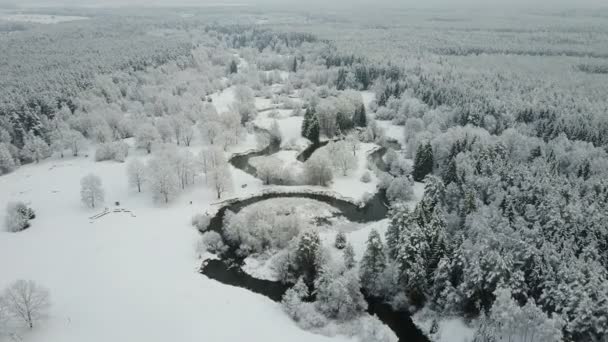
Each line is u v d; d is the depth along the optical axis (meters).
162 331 80.38
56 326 81.00
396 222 96.56
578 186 114.88
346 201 133.12
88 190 123.75
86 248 105.81
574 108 187.62
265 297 91.62
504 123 178.88
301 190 138.75
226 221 113.69
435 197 113.31
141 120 188.12
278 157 165.00
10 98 182.88
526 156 143.88
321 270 90.00
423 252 87.50
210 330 80.88
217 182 131.00
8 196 132.50
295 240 98.75
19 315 78.12
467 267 82.50
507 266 78.94
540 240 85.19
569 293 72.44
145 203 128.38
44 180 143.38
